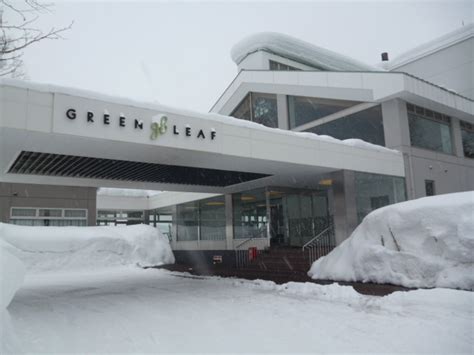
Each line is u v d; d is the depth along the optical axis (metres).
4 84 8.63
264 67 27.41
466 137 22.81
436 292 8.16
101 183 16.91
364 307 8.02
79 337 6.19
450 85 26.55
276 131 13.38
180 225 29.00
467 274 8.80
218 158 12.47
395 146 18.27
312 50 28.28
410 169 18.09
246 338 5.94
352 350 5.22
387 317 7.00
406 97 18.66
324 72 21.70
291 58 28.67
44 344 5.74
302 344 5.55
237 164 13.64
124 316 7.91
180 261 23.45
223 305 8.84
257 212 19.75
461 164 21.48
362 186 16.14
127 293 11.29
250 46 28.03
